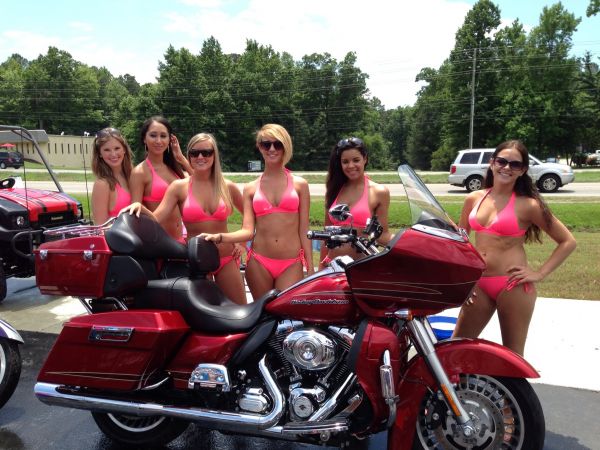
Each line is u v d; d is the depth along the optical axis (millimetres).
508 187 3639
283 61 72125
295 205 4266
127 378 3242
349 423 2924
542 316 5906
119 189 4797
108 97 84688
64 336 3375
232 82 61938
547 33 52281
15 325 6207
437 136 71438
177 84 58750
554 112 50438
